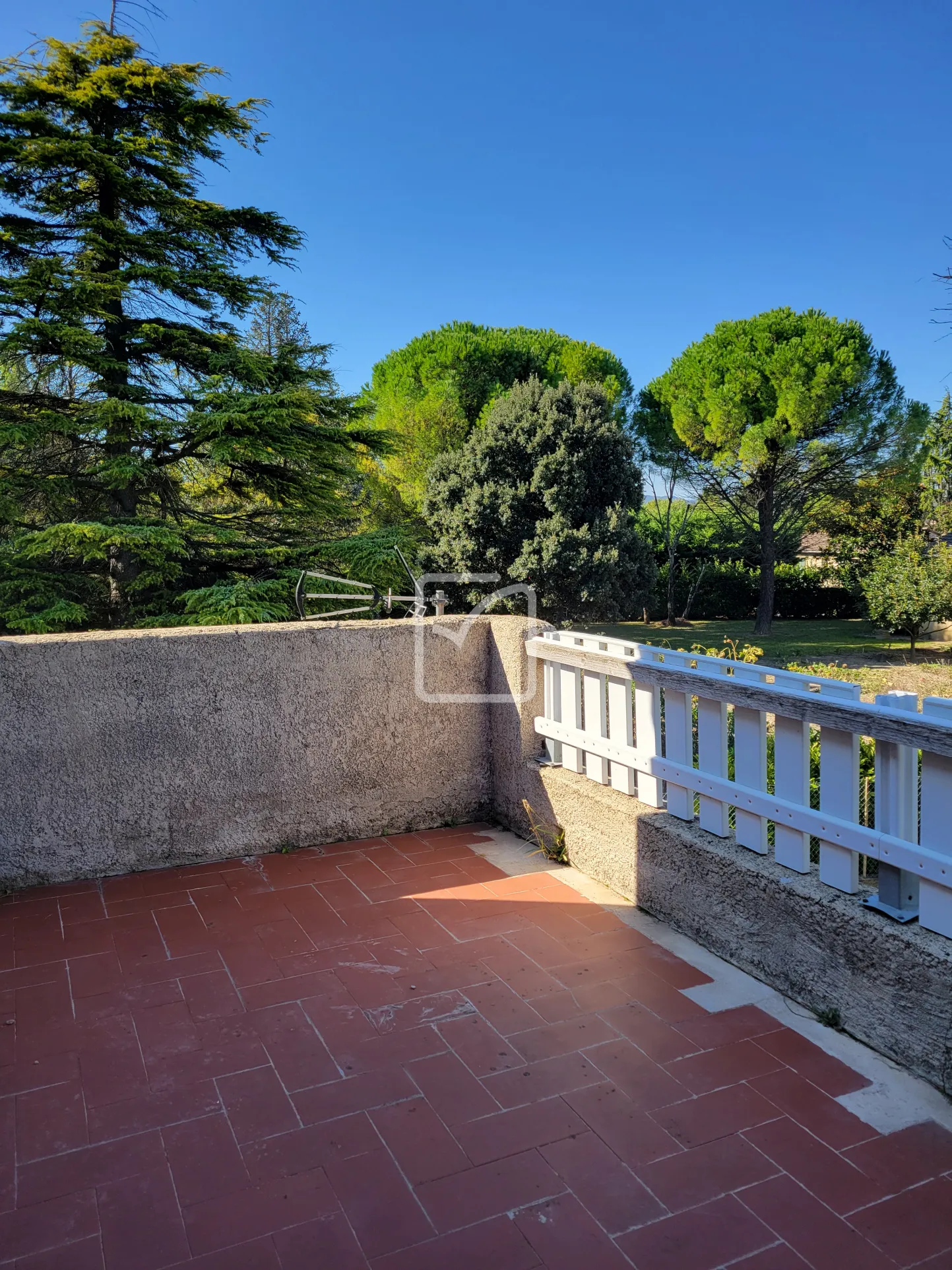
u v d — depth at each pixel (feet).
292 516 44.91
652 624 85.66
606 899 11.70
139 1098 7.35
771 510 74.49
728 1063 7.72
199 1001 9.07
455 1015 8.71
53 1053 8.07
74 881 12.50
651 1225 5.75
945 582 50.57
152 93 37.81
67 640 12.18
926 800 7.39
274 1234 5.73
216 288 39.37
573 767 13.38
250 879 12.63
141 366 40.70
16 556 36.73
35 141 34.53
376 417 75.97
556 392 65.41
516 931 10.73
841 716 8.10
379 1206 5.99
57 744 12.23
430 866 13.08
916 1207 5.88
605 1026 8.44
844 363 67.00
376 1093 7.39
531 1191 6.12
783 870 9.18
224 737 13.24
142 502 42.93
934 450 62.28
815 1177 6.21
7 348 33.47
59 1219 5.88
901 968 7.54
